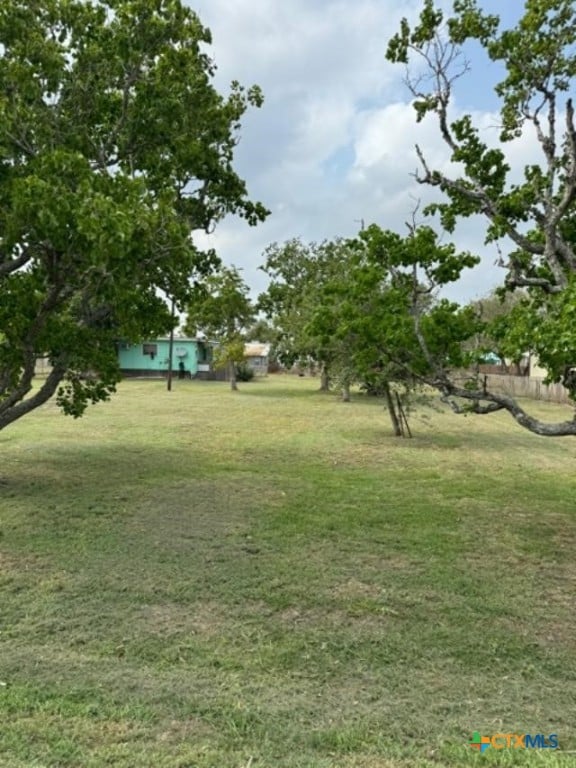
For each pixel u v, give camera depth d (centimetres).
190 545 624
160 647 405
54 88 801
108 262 627
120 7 807
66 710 318
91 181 653
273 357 4609
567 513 788
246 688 351
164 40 839
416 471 1069
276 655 396
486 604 487
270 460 1155
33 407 881
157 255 698
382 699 343
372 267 703
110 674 364
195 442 1365
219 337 3338
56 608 466
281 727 309
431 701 341
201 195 1011
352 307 714
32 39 754
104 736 296
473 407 677
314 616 461
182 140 902
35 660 381
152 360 4588
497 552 624
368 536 669
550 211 652
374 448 1334
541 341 465
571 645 418
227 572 549
